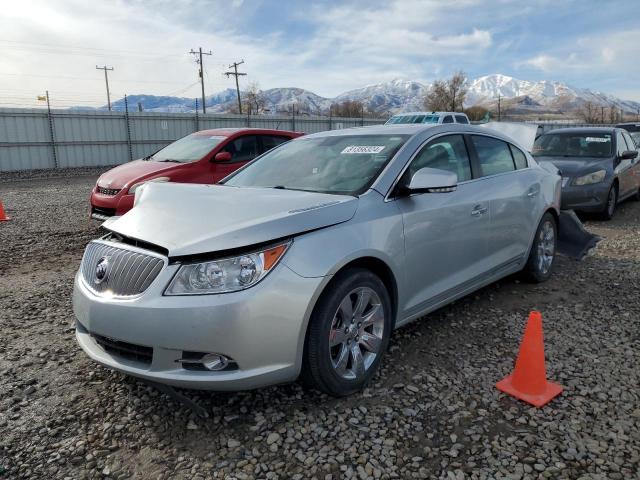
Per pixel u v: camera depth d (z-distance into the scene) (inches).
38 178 766.5
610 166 352.8
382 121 1429.6
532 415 112.7
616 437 104.7
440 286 149.8
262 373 105.2
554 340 151.8
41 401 120.2
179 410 116.0
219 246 104.2
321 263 110.3
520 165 196.7
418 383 127.1
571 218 253.3
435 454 100.4
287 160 165.2
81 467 97.8
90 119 952.3
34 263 247.3
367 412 114.7
